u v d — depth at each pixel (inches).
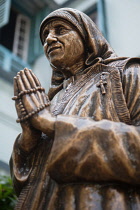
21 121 48.8
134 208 41.2
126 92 50.0
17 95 50.4
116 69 51.9
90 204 40.8
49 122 46.3
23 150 50.7
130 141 42.1
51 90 64.5
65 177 42.9
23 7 311.3
